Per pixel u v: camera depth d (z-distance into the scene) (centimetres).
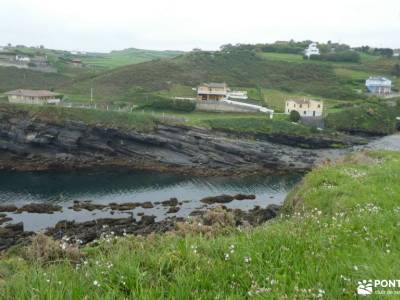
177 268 573
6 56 15862
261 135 8081
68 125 7100
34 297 473
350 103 10944
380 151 2936
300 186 2164
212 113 9688
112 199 4856
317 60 16350
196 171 6425
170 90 11494
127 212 4238
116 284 534
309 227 841
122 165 6806
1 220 3912
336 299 479
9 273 739
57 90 11106
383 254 615
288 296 491
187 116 9062
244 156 6931
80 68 16412
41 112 7175
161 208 4409
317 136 8200
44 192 5138
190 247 661
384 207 1244
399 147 8019
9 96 9069
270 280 541
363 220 870
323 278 532
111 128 7125
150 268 600
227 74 13475
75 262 831
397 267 547
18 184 5528
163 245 733
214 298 492
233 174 6275
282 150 7506
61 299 477
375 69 15350
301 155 7294
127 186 5531
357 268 543
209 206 4506
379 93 12456
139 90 10994
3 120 7069
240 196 4875
